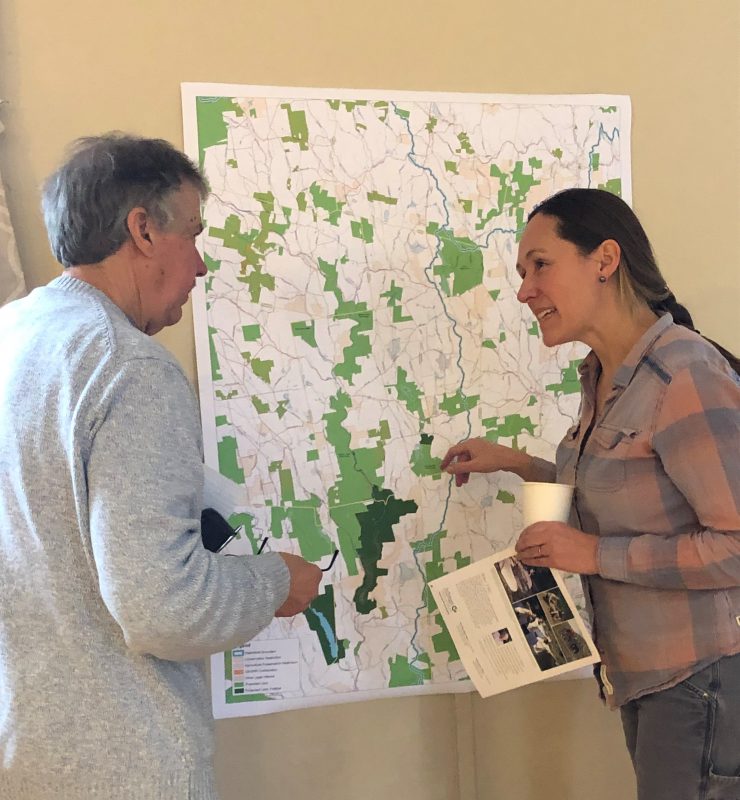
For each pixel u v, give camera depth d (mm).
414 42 1668
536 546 1275
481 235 1691
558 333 1325
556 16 1732
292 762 1616
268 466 1593
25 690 900
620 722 1755
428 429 1662
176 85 1564
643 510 1222
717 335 1808
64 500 910
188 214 1097
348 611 1620
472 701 1694
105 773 896
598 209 1285
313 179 1615
